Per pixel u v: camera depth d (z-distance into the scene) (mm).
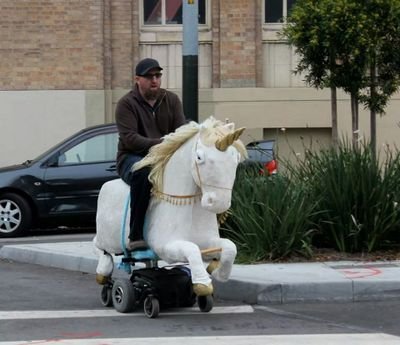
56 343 10273
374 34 19562
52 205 20406
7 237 20484
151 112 11805
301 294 12695
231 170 10562
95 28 28094
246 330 10961
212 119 10867
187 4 17156
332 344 10203
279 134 28469
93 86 28156
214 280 13109
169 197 11055
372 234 15125
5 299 13172
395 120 28250
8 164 28125
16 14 27953
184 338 10500
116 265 14328
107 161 20594
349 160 15422
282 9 28547
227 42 28359
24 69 28031
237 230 15320
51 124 28125
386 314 11969
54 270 15852
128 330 10969
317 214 15320
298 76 28484
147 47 28656
